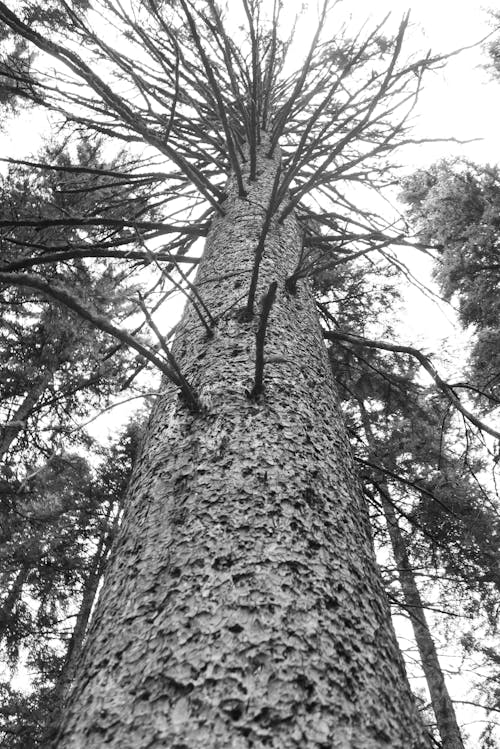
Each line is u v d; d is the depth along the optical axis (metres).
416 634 6.56
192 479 1.30
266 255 2.46
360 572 1.18
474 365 5.17
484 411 5.50
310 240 3.83
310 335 2.12
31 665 8.81
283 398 1.59
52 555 7.82
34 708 7.53
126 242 3.05
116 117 2.68
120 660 0.93
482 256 4.51
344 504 1.35
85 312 1.21
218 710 0.80
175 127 4.17
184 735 0.78
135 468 1.55
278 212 3.01
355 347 5.57
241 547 1.10
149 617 0.99
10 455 5.97
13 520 6.05
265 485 1.26
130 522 1.30
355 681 0.90
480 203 4.56
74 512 8.89
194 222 4.03
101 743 0.80
